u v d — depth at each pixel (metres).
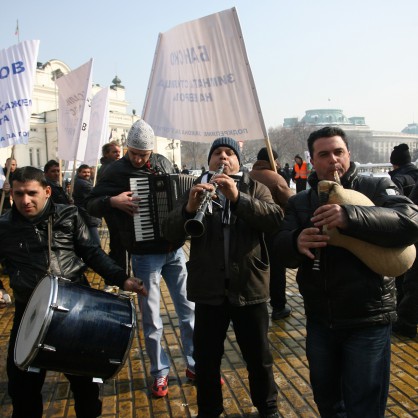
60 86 7.74
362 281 2.34
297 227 2.61
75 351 2.47
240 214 2.85
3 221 2.82
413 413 3.36
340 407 2.58
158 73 4.86
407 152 5.99
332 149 2.50
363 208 2.21
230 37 4.41
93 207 3.85
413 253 2.33
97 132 9.49
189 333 3.89
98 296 2.66
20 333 2.61
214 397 3.05
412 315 4.70
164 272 3.90
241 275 2.95
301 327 5.09
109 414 3.45
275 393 3.14
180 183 3.70
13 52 6.36
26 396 2.71
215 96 4.54
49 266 2.79
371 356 2.34
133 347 4.68
